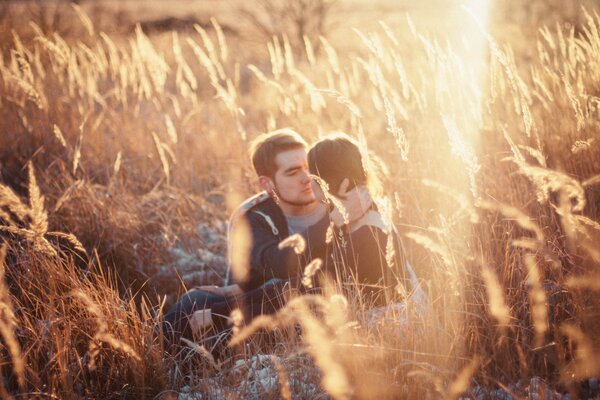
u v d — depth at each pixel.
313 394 2.31
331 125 5.59
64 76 7.40
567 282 2.33
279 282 2.84
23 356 2.44
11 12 12.16
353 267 2.79
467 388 2.23
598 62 3.99
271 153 3.21
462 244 2.75
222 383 2.47
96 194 4.68
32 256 3.06
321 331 2.00
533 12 9.33
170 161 5.74
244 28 13.19
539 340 2.05
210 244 4.72
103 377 2.60
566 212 2.08
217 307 2.94
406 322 2.42
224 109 6.54
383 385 2.18
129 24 15.27
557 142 3.74
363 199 2.79
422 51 6.02
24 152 5.59
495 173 3.77
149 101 7.07
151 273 4.27
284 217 3.30
